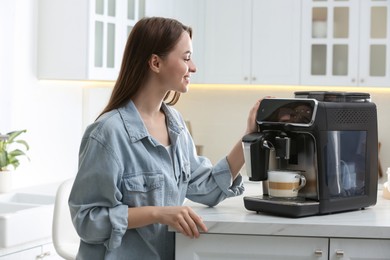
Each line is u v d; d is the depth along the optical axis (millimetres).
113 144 2150
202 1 5332
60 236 3039
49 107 4477
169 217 2102
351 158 2289
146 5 4820
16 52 4191
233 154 2412
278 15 5199
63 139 4609
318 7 5137
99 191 2158
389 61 5074
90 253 2234
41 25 4383
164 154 2258
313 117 2191
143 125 2221
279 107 2283
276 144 2273
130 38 2266
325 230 2074
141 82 2258
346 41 5117
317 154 2205
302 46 5164
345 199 2264
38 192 4031
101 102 4887
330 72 5145
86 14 4277
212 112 5777
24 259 3443
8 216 3293
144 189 2209
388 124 5395
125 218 2123
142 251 2223
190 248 2148
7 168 4078
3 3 4074
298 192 2289
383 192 2660
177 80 2242
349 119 2273
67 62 4332
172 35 2225
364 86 5105
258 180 2273
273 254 2123
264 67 5250
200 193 2418
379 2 5059
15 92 4188
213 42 5328
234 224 2113
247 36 5262
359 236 2064
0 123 4078
